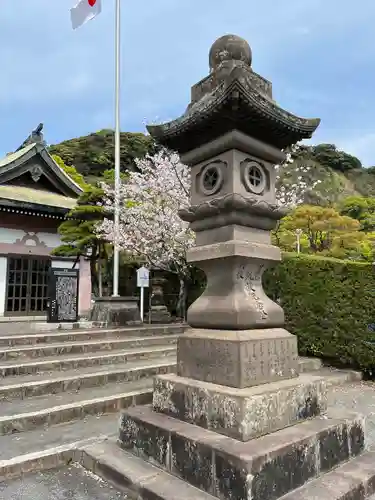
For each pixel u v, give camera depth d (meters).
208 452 2.85
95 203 13.04
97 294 13.52
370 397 6.57
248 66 3.93
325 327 8.59
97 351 8.47
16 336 8.31
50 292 11.10
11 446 4.04
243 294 3.55
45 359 7.29
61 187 18.88
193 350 3.62
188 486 2.94
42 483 3.32
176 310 14.55
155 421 3.42
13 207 15.81
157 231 12.76
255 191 3.80
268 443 2.87
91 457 3.58
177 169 12.88
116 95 13.81
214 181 3.89
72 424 4.82
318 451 3.12
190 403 3.37
